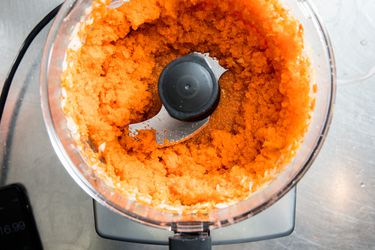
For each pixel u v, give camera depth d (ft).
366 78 0.90
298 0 0.80
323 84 0.78
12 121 0.95
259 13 0.80
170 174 0.83
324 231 0.91
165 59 0.87
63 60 0.81
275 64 0.80
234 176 0.81
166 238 0.83
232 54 0.84
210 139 0.84
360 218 0.90
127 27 0.82
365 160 0.91
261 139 0.81
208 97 0.80
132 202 0.79
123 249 0.93
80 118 0.81
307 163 0.77
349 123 0.91
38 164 0.94
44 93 0.80
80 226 0.93
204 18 0.83
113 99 0.82
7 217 0.92
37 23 0.95
